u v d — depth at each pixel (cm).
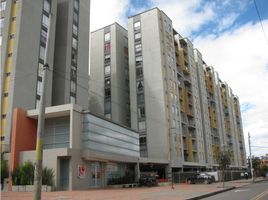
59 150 3109
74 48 5416
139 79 6231
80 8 5784
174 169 5894
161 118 5794
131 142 4588
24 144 3447
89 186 3372
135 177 4394
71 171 3102
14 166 3256
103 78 6912
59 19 5456
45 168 3070
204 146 7519
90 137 3491
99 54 7119
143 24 6500
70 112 3366
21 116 3491
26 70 4303
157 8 6456
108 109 6662
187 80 7175
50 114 3503
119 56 7000
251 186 3741
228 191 2936
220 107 9650
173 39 6944
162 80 5984
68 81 5100
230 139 10100
